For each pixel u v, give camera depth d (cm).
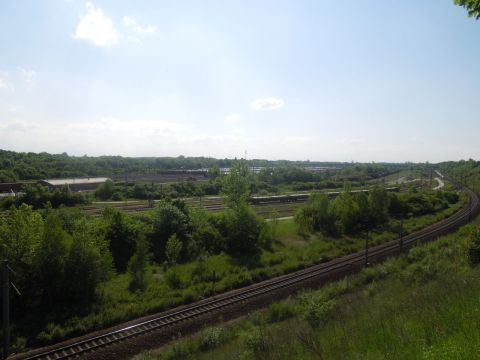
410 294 1631
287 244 5041
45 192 7362
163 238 4309
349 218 6028
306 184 12900
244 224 4712
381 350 826
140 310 2631
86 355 1966
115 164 18375
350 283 3022
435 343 756
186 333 2303
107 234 3875
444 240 4534
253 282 3469
